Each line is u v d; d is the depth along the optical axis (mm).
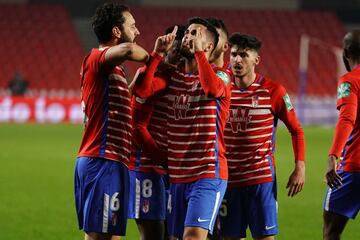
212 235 24062
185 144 20891
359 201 22469
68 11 152000
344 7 164500
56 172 57031
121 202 20438
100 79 20219
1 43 137125
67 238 32406
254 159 23547
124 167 20562
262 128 23625
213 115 20781
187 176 20844
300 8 165000
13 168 58969
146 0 154250
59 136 89688
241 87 23703
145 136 22109
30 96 120375
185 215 21109
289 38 149375
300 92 125062
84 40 146375
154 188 23469
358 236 33188
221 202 21891
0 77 131375
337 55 137750
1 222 36188
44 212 39344
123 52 19500
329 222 22766
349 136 22359
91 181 20266
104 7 20891
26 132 95375
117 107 20391
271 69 142375
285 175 55938
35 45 138250
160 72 21516
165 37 20609
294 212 40281
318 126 117938
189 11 150125
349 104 21328
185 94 20969
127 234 33375
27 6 145000
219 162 20797
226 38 22484
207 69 20094
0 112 114562
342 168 22531
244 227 23969
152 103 22047
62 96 123688
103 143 20281
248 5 158125
